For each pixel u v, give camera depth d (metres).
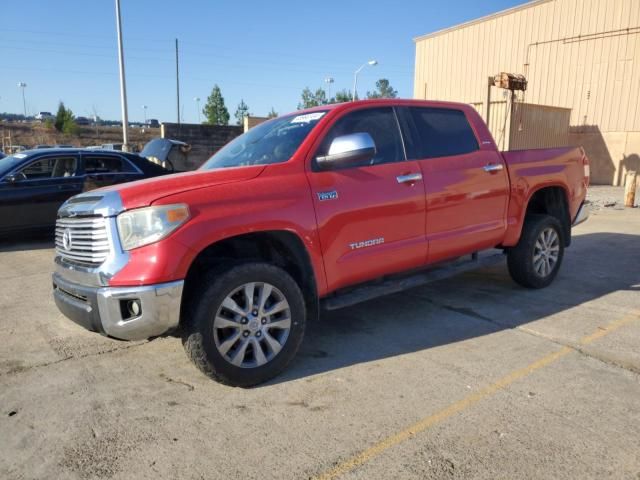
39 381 3.69
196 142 19.14
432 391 3.40
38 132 58.53
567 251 7.87
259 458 2.71
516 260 5.55
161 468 2.65
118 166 9.92
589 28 20.69
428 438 2.86
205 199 3.34
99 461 2.72
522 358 3.91
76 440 2.92
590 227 10.24
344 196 3.94
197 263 3.62
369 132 4.32
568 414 3.07
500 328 4.56
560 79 21.83
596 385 3.44
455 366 3.79
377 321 4.83
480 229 4.94
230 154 4.56
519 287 5.86
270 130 4.58
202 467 2.65
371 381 3.58
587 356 3.92
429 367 3.78
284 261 3.93
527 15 22.61
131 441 2.90
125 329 3.20
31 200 8.87
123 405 3.32
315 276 3.82
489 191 4.98
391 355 4.02
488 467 2.59
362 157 3.73
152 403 3.34
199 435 2.95
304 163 3.87
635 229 9.92
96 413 3.22
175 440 2.90
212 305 3.32
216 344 3.36
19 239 9.48
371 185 4.11
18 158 9.10
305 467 2.63
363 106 4.34
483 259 5.27
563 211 5.98
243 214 3.43
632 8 19.44
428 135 4.71
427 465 2.62
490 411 3.13
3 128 58.94
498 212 5.11
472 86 25.06
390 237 4.24
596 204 13.93
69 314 3.54
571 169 5.96
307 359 3.99
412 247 4.39
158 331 3.23
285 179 3.72
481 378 3.58
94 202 3.44
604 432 2.88
